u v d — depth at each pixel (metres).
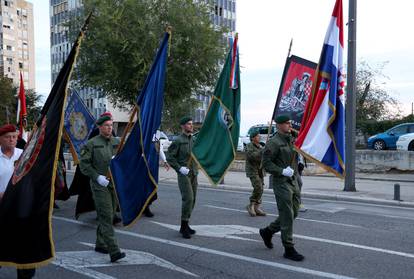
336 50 9.85
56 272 5.54
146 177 6.52
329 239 7.33
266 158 6.05
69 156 25.08
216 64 23.89
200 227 8.25
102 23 21.20
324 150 9.52
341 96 9.77
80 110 9.95
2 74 52.94
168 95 23.77
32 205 4.29
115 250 5.90
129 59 21.62
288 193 6.04
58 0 77.06
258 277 5.34
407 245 6.95
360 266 5.80
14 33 101.12
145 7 22.02
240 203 11.38
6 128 4.96
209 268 5.70
